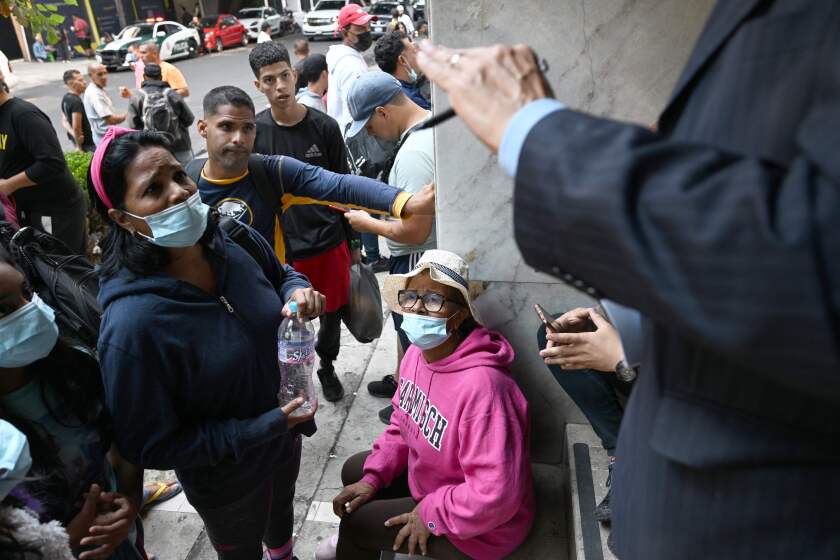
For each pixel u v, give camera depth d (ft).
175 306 5.44
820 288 1.49
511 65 2.20
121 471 6.15
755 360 1.64
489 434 6.56
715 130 2.04
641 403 2.56
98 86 26.16
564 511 8.00
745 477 2.10
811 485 2.01
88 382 5.44
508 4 6.63
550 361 6.05
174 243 5.30
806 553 2.06
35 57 76.89
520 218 2.04
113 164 5.17
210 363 5.66
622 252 1.73
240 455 5.78
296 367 6.74
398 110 9.73
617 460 2.86
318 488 9.94
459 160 7.43
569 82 6.89
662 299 1.68
